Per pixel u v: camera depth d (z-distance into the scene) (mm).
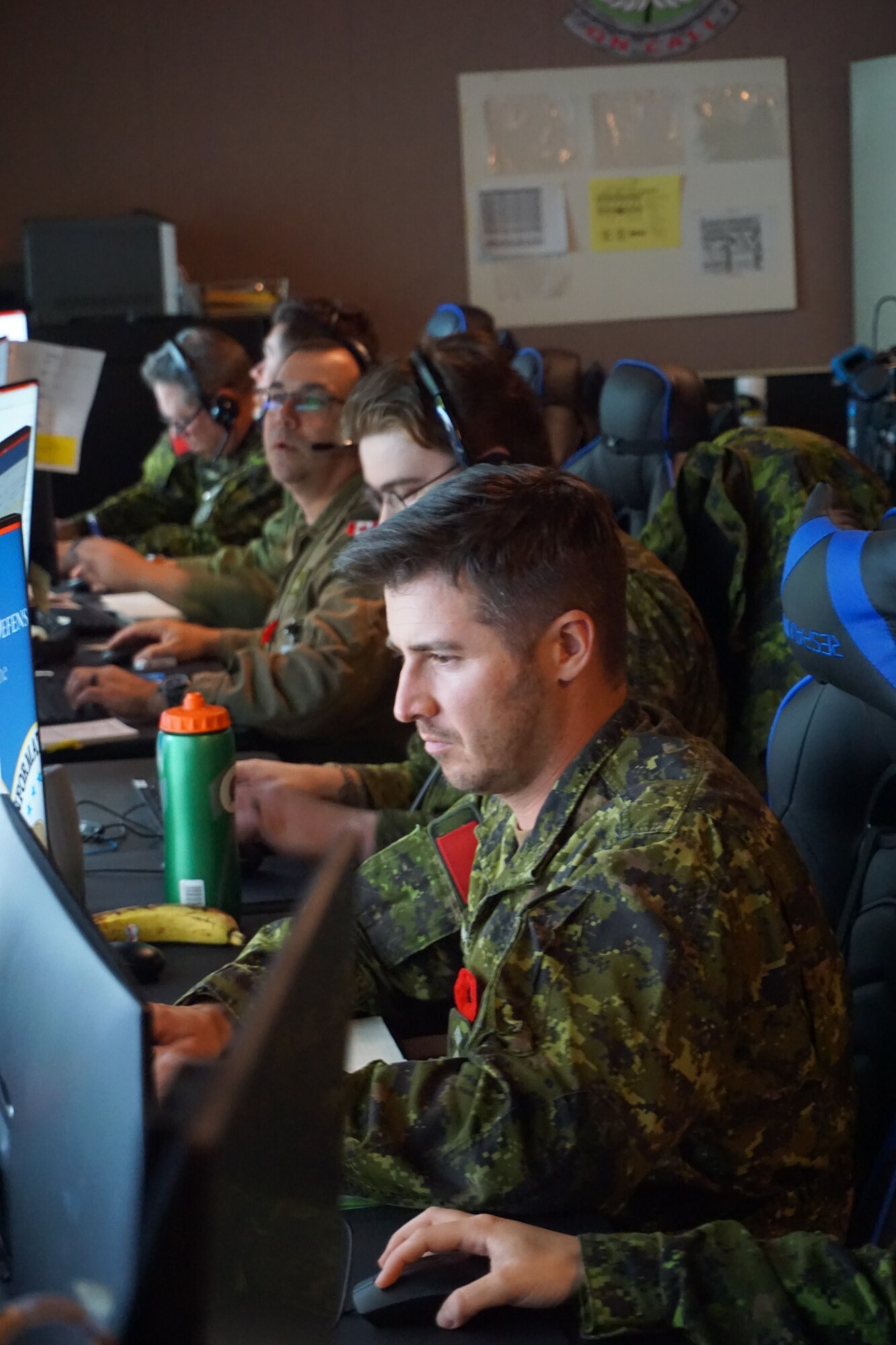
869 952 1173
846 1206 1100
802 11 6004
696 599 2000
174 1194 419
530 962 990
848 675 1012
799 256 6172
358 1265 921
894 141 5820
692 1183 1017
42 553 3318
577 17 5918
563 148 6000
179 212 5895
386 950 1332
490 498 1047
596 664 1081
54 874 640
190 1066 489
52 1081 566
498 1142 926
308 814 1716
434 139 5953
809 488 1937
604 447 2795
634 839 1013
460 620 1044
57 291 4781
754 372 6168
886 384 4535
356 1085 979
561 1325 862
